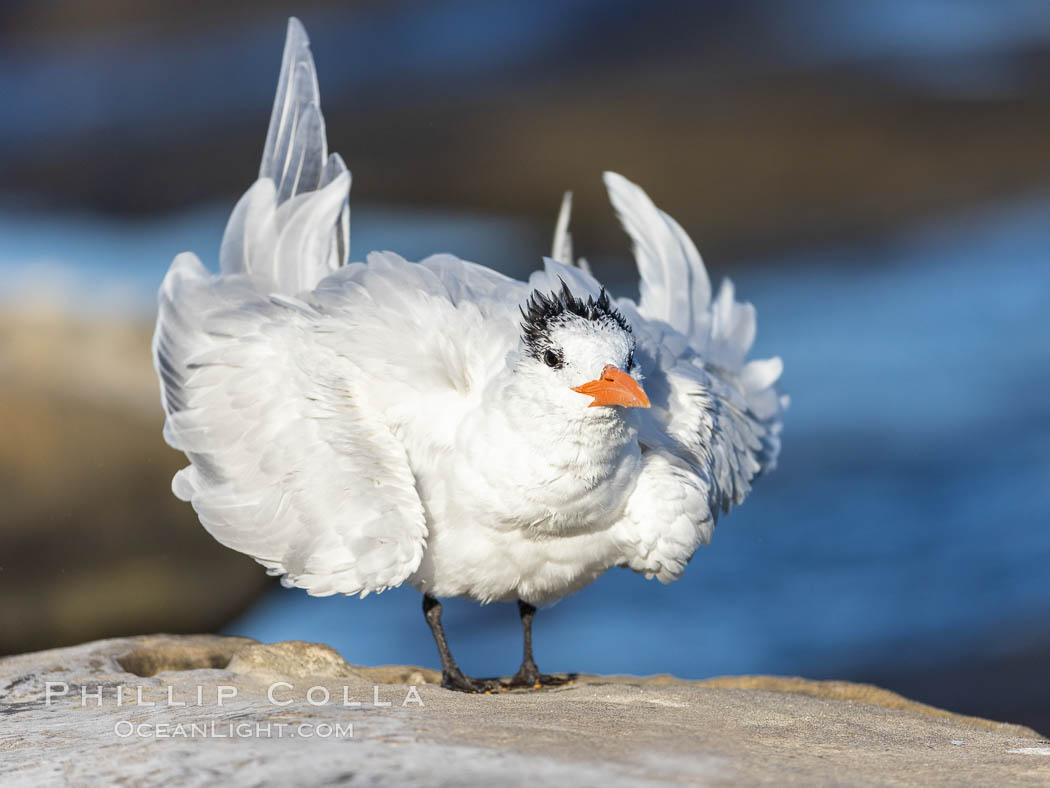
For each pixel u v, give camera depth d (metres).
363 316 8.05
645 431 7.94
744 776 5.25
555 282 8.36
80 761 5.47
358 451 7.65
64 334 18.39
